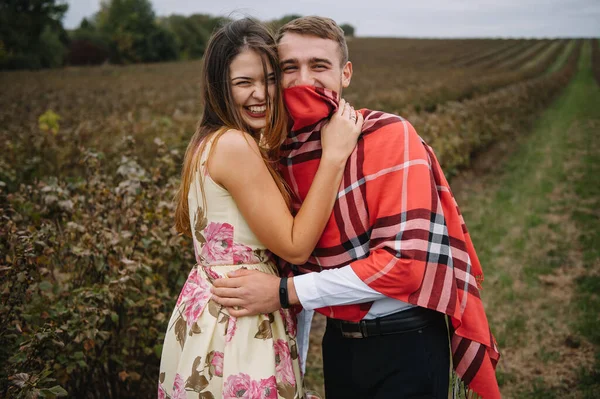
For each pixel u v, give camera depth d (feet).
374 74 104.99
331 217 4.91
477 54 191.83
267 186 4.72
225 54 4.76
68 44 192.75
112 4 210.59
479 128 33.04
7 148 17.10
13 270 6.29
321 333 11.77
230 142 4.66
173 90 77.82
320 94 4.86
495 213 20.66
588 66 152.97
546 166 30.04
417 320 4.99
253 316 4.80
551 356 10.46
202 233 4.93
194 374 4.69
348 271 4.65
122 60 204.95
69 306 6.82
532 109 57.11
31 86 86.07
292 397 4.86
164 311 8.10
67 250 7.93
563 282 14.06
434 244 4.58
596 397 9.08
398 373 4.97
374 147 4.82
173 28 230.68
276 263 5.42
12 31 160.45
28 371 6.13
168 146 18.06
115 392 7.79
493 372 5.03
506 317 12.21
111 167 17.21
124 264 7.06
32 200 9.32
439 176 5.05
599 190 23.97
